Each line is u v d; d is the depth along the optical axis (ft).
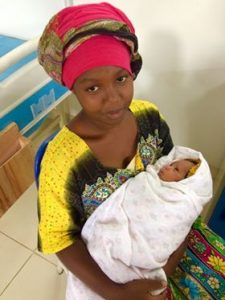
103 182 2.24
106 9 1.77
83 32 1.61
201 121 4.96
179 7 3.90
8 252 4.51
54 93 4.34
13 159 3.86
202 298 2.47
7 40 5.18
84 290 2.38
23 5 4.86
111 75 1.72
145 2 4.05
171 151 2.66
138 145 2.43
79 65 1.69
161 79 4.76
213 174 5.42
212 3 3.69
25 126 4.09
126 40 1.73
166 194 2.21
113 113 1.88
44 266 4.35
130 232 2.17
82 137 2.13
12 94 3.65
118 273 2.15
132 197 2.19
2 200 4.00
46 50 1.79
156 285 2.16
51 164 2.10
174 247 2.27
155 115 2.56
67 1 4.44
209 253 2.69
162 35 4.26
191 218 2.30
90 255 2.27
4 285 4.18
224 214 4.22
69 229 2.24
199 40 4.09
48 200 2.13
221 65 4.18
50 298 4.05
